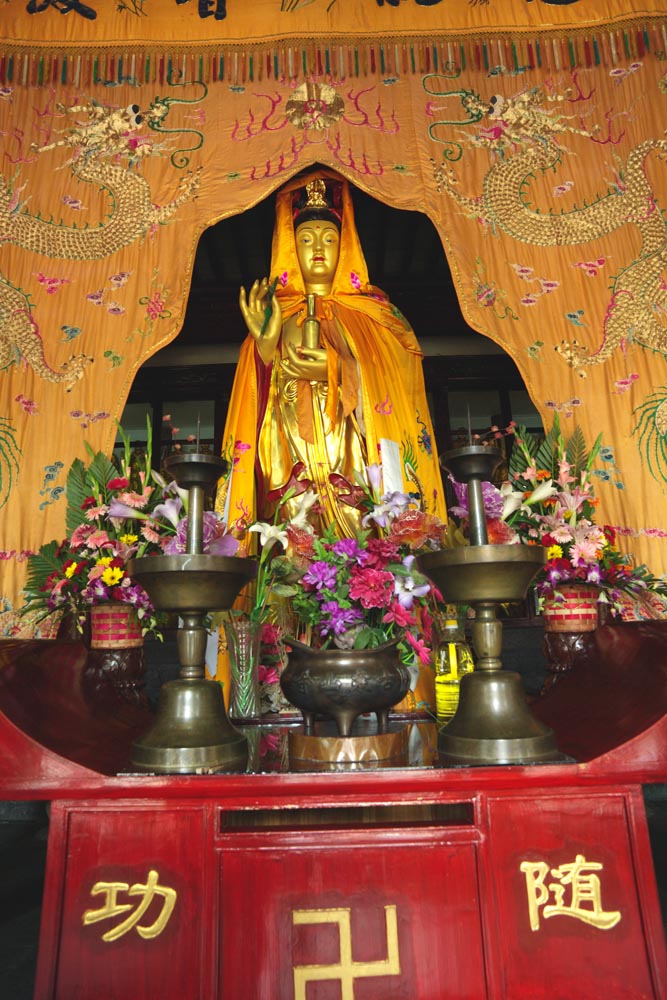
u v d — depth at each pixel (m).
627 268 3.41
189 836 1.73
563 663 2.95
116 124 3.70
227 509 3.95
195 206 3.59
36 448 3.22
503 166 3.61
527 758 1.82
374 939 1.68
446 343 8.89
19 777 1.74
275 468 4.19
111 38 3.79
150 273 3.49
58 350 3.36
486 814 1.76
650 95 3.61
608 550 2.91
